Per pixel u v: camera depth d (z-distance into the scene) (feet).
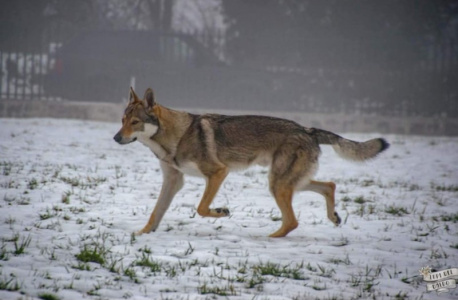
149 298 52.75
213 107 253.24
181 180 83.87
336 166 153.79
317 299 54.70
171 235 77.46
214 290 55.36
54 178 111.14
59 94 249.55
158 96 251.80
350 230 85.10
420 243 78.84
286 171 82.43
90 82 250.37
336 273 64.08
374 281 62.13
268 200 104.94
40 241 69.72
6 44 251.19
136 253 66.74
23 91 242.99
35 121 218.18
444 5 279.69
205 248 70.95
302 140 83.51
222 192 110.52
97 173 121.29
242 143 82.58
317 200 106.63
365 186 123.85
